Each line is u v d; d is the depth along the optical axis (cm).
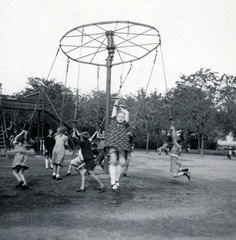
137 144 4962
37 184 779
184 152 4397
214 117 3303
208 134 3762
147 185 806
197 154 3747
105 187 743
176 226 447
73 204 571
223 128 3691
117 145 622
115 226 440
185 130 3669
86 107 4022
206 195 696
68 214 500
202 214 522
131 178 932
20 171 731
